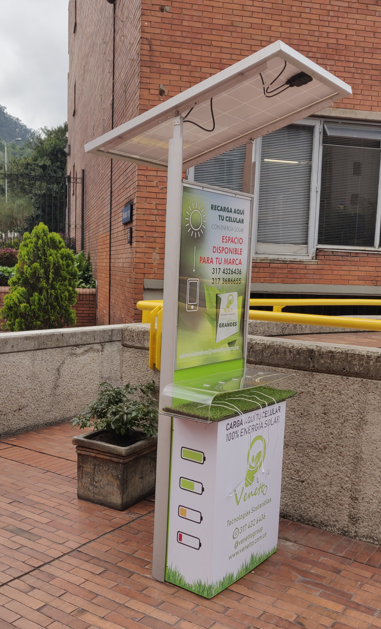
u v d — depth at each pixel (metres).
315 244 9.12
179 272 3.02
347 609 2.84
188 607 2.82
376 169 9.30
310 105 3.11
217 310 3.38
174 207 2.95
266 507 3.28
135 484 4.03
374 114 8.93
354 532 3.59
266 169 8.98
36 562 3.21
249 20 8.17
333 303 6.11
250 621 2.72
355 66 8.73
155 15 7.78
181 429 2.93
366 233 9.33
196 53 7.98
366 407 3.49
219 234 3.32
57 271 10.38
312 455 3.74
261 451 3.18
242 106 3.08
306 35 8.45
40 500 4.05
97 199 13.50
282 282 8.95
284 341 3.83
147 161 3.72
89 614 2.74
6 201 17.50
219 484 2.84
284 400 3.38
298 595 2.95
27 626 2.64
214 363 3.38
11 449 5.12
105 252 11.71
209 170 8.76
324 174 9.14
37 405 5.70
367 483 3.52
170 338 3.00
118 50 9.75
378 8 8.71
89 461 4.02
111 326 6.47
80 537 3.52
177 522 2.97
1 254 15.53
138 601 2.86
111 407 4.01
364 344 7.64
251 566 3.18
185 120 3.15
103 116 12.07
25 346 5.49
